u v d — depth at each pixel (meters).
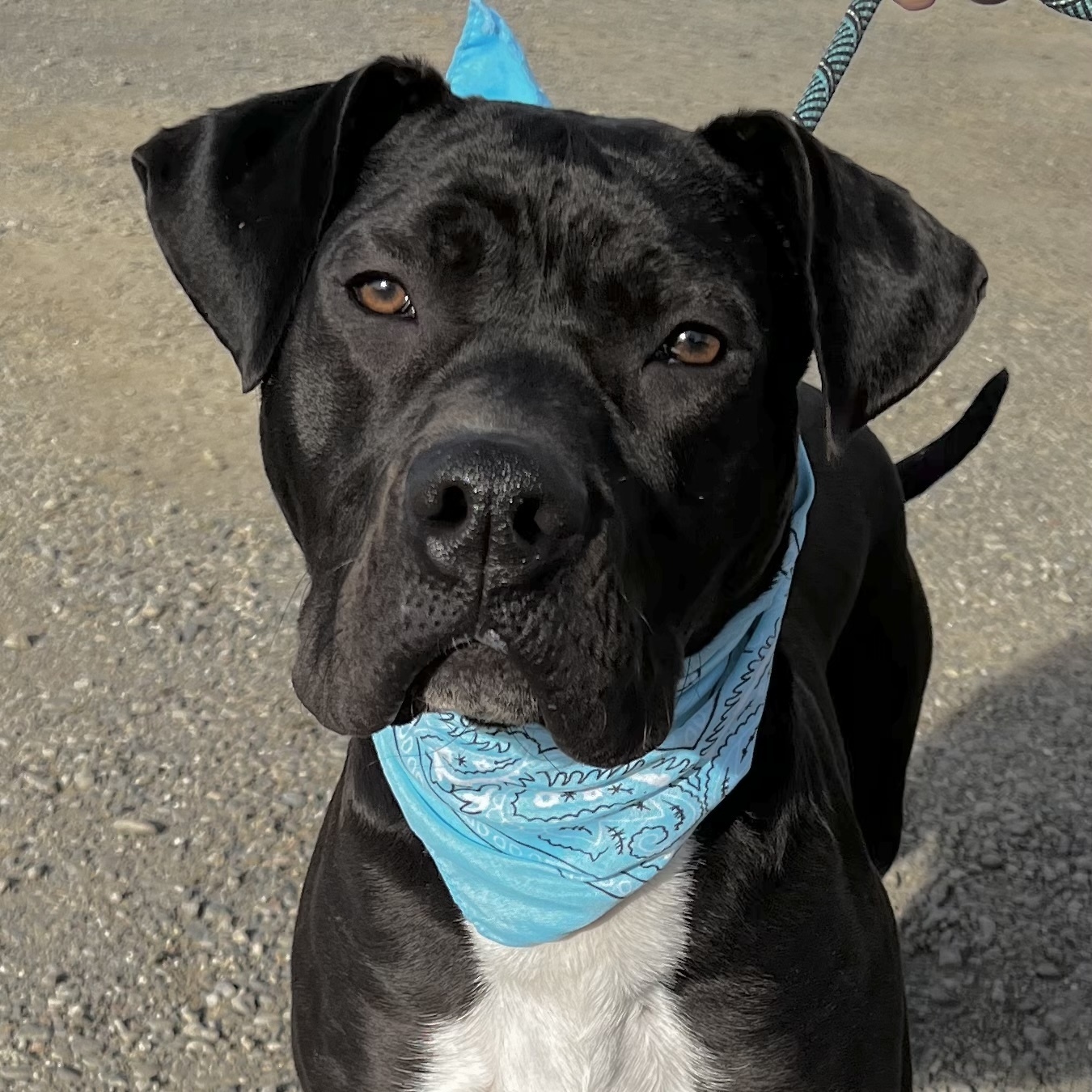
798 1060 0.44
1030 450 1.05
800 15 2.13
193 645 0.82
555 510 0.33
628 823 0.42
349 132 0.41
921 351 0.41
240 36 1.85
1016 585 0.91
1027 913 0.69
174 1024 0.62
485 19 0.56
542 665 0.34
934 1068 0.62
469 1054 0.45
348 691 0.36
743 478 0.40
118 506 0.93
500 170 0.39
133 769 0.74
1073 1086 0.61
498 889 0.42
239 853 0.70
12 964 0.64
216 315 0.41
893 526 0.63
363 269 0.38
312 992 0.46
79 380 1.08
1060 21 2.19
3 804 0.72
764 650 0.43
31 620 0.83
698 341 0.39
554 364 0.38
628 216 0.38
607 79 1.73
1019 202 1.49
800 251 0.41
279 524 0.92
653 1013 0.44
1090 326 1.24
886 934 0.46
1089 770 0.77
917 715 0.67
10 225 1.31
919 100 1.78
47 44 1.79
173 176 0.42
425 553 0.34
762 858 0.43
